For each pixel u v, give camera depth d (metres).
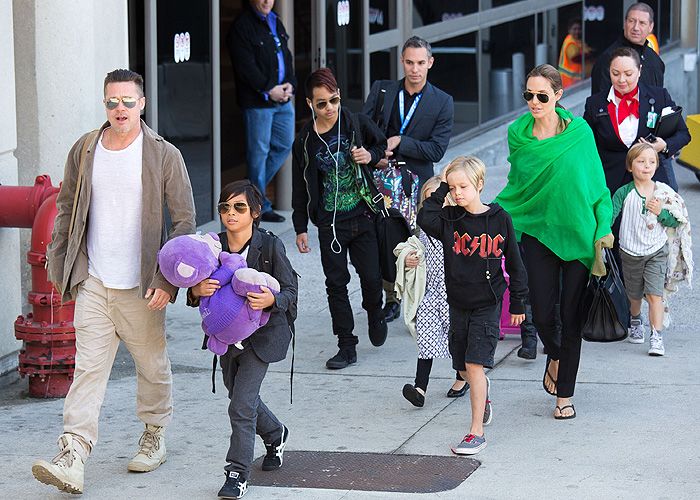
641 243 11.24
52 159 11.43
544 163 9.35
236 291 7.68
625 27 12.85
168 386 8.47
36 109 11.30
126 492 8.09
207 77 16.03
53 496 8.02
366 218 11.05
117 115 7.82
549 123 9.55
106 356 8.15
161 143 8.08
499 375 10.85
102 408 10.02
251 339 7.91
